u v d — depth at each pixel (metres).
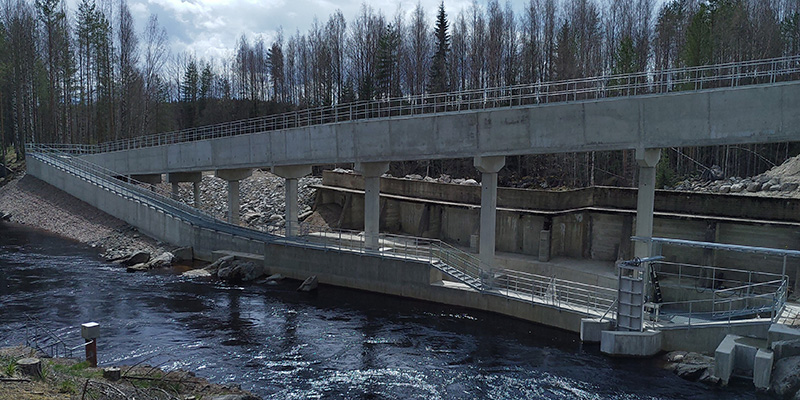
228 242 41.19
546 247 35.97
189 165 48.25
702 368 20.78
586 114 26.78
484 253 31.00
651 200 26.38
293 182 40.69
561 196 37.44
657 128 25.12
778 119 22.55
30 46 78.75
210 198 59.44
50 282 34.25
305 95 88.00
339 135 36.25
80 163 60.50
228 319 27.98
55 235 50.38
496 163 30.36
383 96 72.75
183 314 28.62
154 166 52.47
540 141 28.12
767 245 29.41
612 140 26.30
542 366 22.20
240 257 38.91
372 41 79.62
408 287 32.38
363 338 25.53
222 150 44.88
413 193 45.66
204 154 46.62
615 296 29.88
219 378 20.48
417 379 20.92
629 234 34.16
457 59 73.50
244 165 43.12
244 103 93.88
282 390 19.66
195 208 49.22
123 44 76.88
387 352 23.80
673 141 24.81
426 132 32.06
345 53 84.88
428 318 28.73
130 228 48.25
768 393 19.14
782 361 19.36
